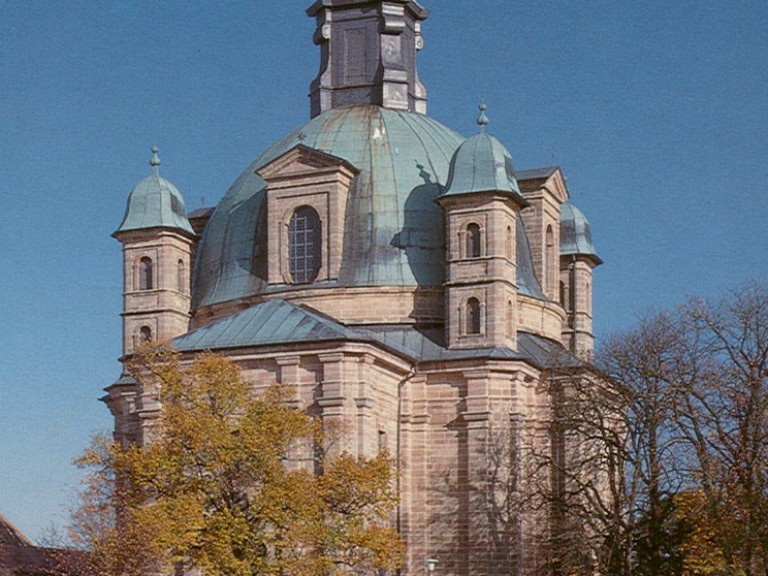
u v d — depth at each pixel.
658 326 79.56
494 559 83.19
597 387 82.25
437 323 89.19
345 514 69.94
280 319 84.31
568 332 104.38
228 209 97.12
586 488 80.94
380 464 70.19
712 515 71.69
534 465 84.38
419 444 85.75
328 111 100.06
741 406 74.19
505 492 83.88
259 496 67.25
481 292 86.69
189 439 67.94
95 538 68.38
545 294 97.00
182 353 82.19
